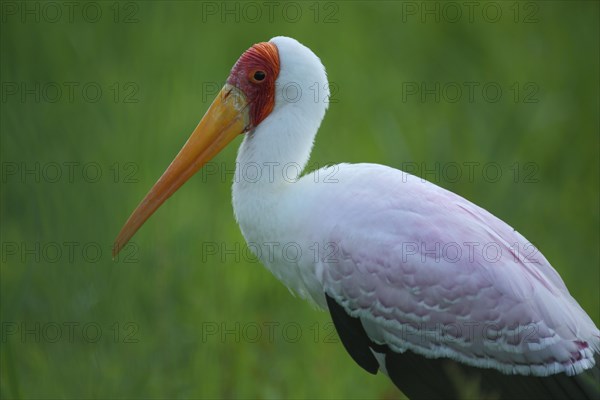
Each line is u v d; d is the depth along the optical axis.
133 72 13.78
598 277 11.21
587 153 13.09
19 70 13.72
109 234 10.60
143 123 12.34
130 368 9.18
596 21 14.75
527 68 14.34
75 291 10.05
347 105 13.91
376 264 7.59
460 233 7.55
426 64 15.09
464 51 15.05
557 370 7.35
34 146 12.09
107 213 10.84
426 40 15.30
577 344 7.40
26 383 9.09
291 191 8.03
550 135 13.29
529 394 7.44
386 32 15.63
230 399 9.46
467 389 7.53
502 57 14.66
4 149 12.04
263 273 10.74
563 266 11.09
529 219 11.88
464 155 12.77
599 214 12.13
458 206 7.79
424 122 13.66
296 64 8.13
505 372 7.46
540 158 12.99
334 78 14.40
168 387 9.19
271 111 8.23
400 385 7.89
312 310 10.28
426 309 7.51
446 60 14.97
